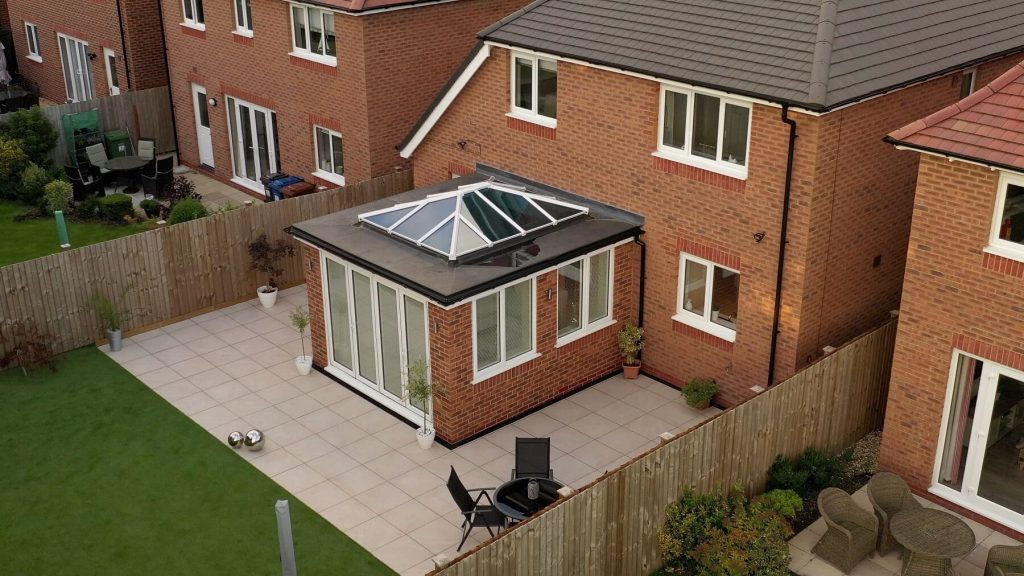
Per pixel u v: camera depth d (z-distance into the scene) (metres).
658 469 13.16
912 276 14.20
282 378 18.97
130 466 16.16
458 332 15.98
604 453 16.56
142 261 20.22
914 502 13.96
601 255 18.05
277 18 24.55
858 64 15.24
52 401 18.06
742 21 16.53
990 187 12.92
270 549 14.20
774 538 13.22
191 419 17.55
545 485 14.43
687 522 13.34
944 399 14.38
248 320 21.23
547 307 17.34
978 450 14.32
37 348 18.75
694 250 17.25
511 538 11.62
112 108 29.00
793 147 15.20
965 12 17.66
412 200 19.22
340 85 23.44
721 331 17.52
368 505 15.23
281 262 22.42
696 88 15.93
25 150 27.36
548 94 18.89
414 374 16.64
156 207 25.73
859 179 16.08
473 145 20.59
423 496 15.47
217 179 28.92
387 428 17.31
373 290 17.19
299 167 25.94
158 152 30.31
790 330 16.31
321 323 18.78
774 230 15.91
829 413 15.80
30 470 16.03
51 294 19.17
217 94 27.62
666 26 17.16
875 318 17.98
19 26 36.06
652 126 17.11
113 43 30.69
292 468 16.14
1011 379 13.66
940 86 16.84
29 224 25.58
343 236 17.81
